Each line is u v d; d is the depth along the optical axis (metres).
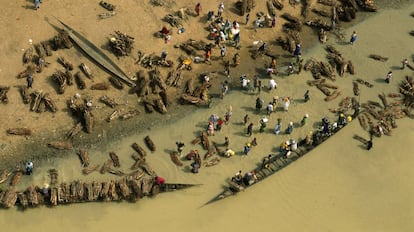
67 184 44.81
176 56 56.44
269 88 54.78
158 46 56.44
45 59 52.69
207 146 49.00
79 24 55.75
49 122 49.16
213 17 59.59
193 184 46.09
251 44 59.59
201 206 44.84
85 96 51.38
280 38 60.38
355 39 60.84
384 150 50.66
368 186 47.69
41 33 54.34
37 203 43.31
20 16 54.75
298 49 57.41
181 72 55.00
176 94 53.38
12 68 51.50
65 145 47.66
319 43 61.12
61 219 43.06
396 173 48.97
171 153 48.28
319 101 54.53
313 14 64.56
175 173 46.84
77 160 46.97
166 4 59.78
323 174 48.16
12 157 46.50
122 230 42.81
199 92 53.44
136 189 44.56
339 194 46.84
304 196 46.41
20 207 43.31
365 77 57.69
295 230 44.12
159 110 51.59
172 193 45.44
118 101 51.78
